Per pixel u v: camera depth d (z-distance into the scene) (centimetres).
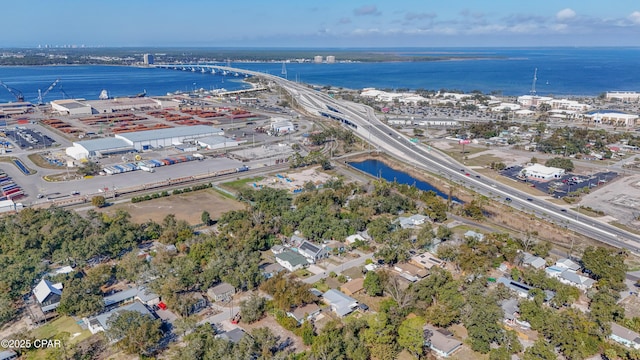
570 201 13500
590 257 9106
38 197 13462
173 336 7100
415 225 11675
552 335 6819
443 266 9519
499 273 9212
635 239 11025
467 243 10106
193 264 8681
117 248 9675
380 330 6750
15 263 8712
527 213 12625
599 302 7631
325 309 7894
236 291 8419
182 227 10775
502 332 6856
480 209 12631
